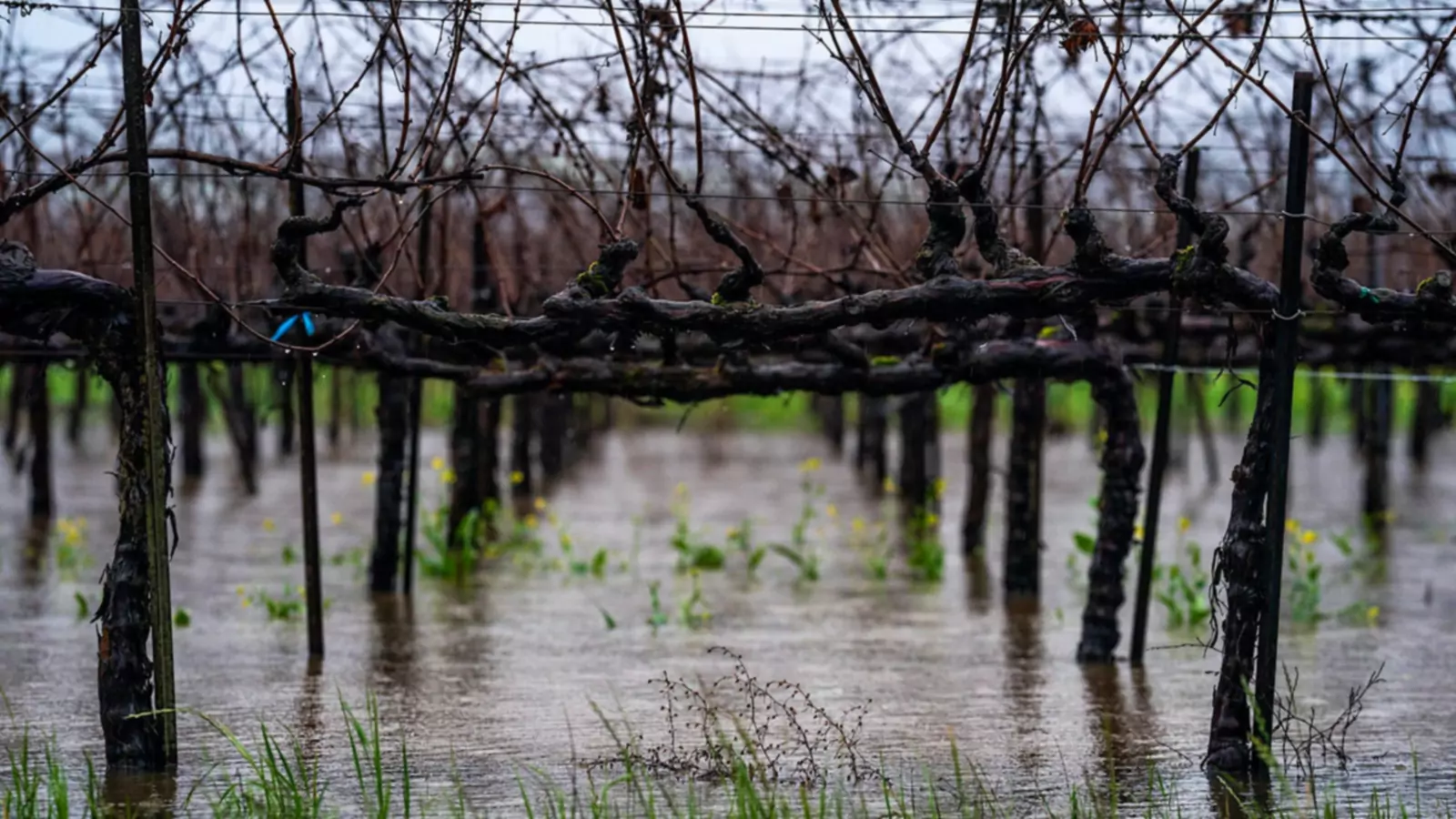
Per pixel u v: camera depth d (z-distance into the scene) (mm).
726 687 9359
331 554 15000
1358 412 22906
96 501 19359
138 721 7125
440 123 7242
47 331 6828
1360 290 6816
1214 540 16891
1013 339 9766
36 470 17328
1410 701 9102
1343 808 6797
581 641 10875
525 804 6465
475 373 9875
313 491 10180
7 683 9250
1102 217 14469
